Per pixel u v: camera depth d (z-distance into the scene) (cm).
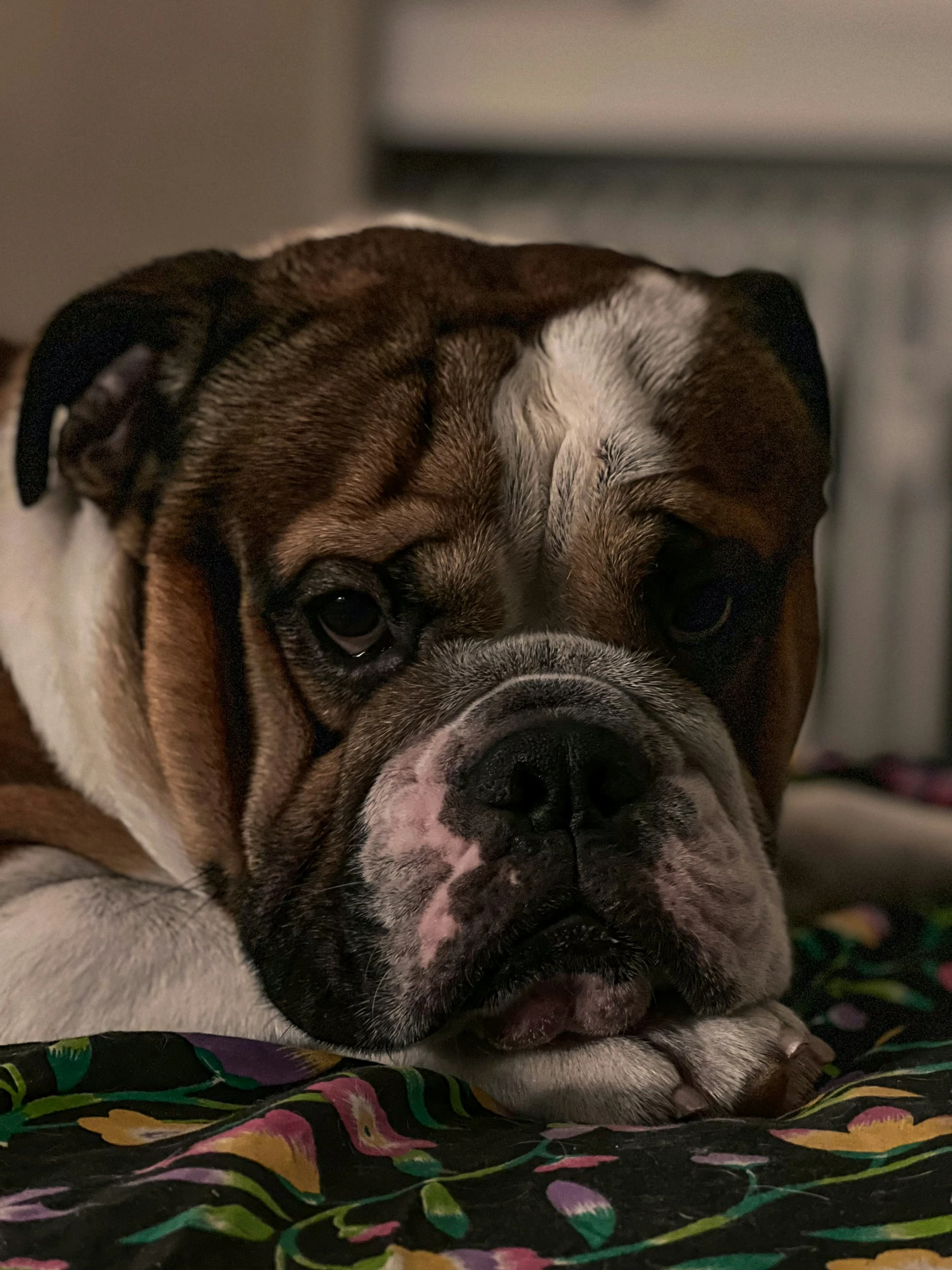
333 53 177
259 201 171
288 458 83
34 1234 66
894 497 183
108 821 91
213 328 87
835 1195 69
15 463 88
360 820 81
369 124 187
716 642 85
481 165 192
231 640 85
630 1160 71
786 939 84
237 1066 78
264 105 171
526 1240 67
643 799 80
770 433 86
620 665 82
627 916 78
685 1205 68
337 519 82
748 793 86
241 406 85
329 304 87
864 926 99
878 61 183
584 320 86
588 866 78
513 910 78
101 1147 72
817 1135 73
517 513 82
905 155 186
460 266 89
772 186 188
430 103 187
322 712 83
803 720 93
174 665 86
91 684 89
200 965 84
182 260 90
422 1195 69
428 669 82
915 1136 72
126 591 89
